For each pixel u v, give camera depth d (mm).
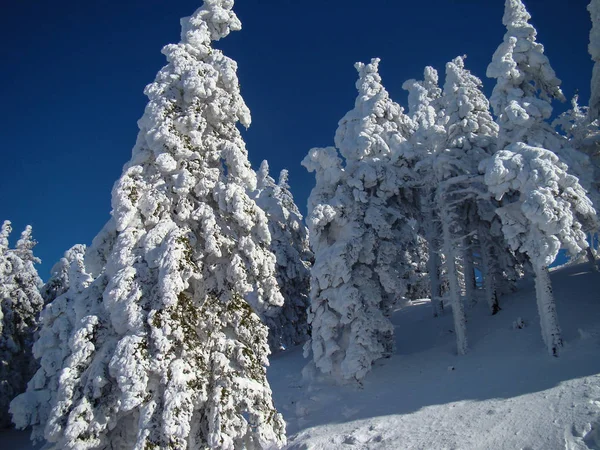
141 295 10664
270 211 32406
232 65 13656
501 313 21750
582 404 11227
